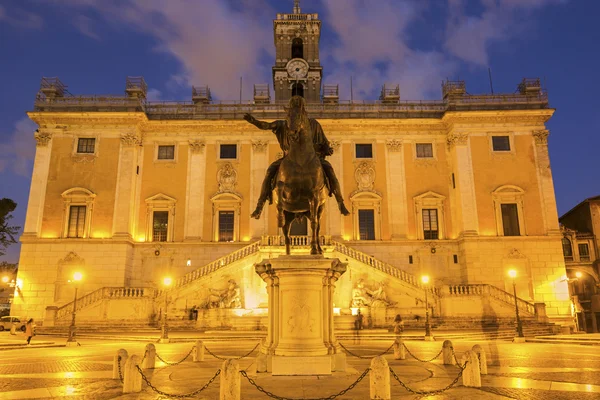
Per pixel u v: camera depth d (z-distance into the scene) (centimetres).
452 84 4100
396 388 856
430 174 3978
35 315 3541
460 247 3784
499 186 3822
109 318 3098
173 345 2131
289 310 913
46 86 3978
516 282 3647
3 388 929
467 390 851
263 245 3334
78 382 1002
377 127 4044
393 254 3800
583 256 4453
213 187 3928
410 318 3078
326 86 4706
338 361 914
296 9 5116
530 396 802
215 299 3200
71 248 3653
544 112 3878
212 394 802
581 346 2008
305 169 975
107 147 3847
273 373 877
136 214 3850
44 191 3756
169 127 4006
